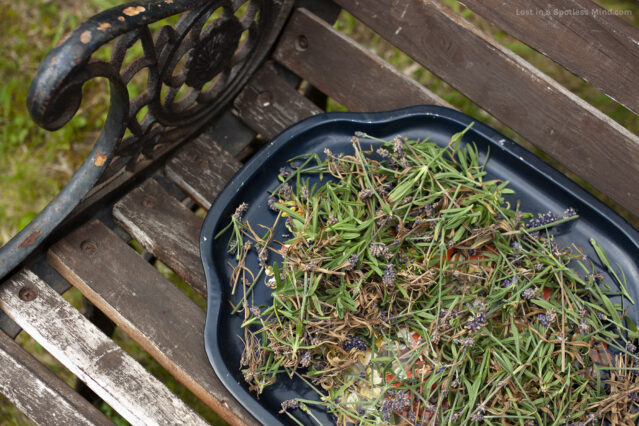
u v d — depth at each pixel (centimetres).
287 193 125
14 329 129
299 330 116
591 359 118
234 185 125
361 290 118
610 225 124
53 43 178
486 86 135
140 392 124
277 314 118
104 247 131
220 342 120
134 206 134
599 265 124
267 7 136
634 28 125
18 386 124
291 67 144
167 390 125
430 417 116
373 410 116
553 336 116
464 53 135
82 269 130
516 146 127
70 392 125
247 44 139
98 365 125
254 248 125
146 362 159
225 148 143
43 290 128
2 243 165
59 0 181
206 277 122
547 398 114
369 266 119
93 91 175
